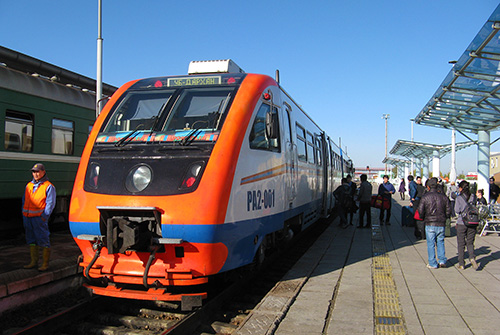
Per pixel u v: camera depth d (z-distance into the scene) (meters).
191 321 5.11
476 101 12.08
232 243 5.53
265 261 8.60
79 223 5.52
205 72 7.62
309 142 10.61
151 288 5.39
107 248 5.31
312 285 6.86
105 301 6.04
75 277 7.11
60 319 5.28
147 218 5.33
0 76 9.70
